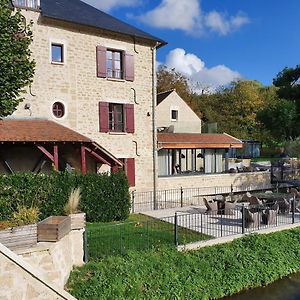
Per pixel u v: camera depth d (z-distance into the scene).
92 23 15.91
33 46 14.63
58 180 11.80
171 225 12.02
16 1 14.38
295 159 29.75
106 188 12.91
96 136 16.30
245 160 33.06
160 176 19.12
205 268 9.09
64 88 15.47
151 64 17.92
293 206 12.76
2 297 6.12
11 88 8.16
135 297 7.58
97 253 8.75
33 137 12.70
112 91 16.73
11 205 10.42
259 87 57.91
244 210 11.94
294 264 10.48
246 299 8.78
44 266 6.86
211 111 50.94
